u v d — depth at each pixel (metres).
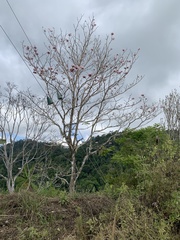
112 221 3.74
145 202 4.04
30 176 8.43
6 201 4.28
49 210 4.17
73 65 8.20
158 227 3.46
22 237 3.61
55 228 3.85
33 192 4.74
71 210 4.21
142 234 3.41
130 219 3.57
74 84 8.14
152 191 4.05
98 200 4.37
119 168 6.29
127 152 6.09
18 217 4.00
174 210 3.65
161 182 4.03
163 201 3.93
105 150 7.28
